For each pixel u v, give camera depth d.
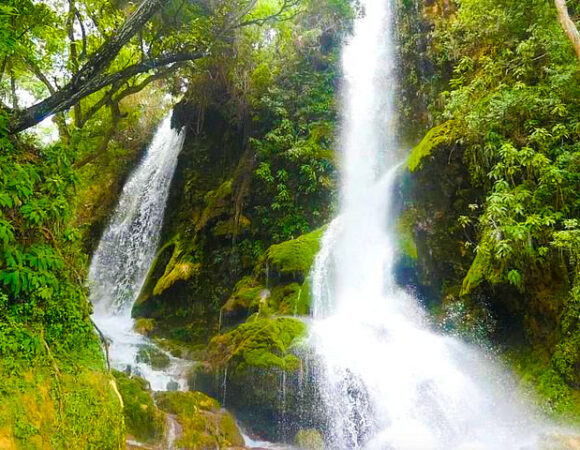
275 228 13.25
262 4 14.87
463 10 10.57
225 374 8.17
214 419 7.38
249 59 14.70
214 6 9.70
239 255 13.38
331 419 7.37
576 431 6.06
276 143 14.01
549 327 7.33
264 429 7.62
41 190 5.16
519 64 9.12
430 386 7.44
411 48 14.30
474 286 8.13
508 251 7.05
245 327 8.94
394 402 7.36
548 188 7.33
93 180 20.81
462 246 9.41
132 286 16.77
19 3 7.37
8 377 3.93
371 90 15.09
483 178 8.84
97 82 7.15
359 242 11.16
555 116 8.00
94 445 4.29
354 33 16.27
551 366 6.90
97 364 4.94
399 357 8.02
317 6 11.91
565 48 8.15
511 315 7.96
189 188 16.39
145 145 21.56
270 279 10.84
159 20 9.78
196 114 17.41
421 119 13.48
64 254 5.25
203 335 12.60
